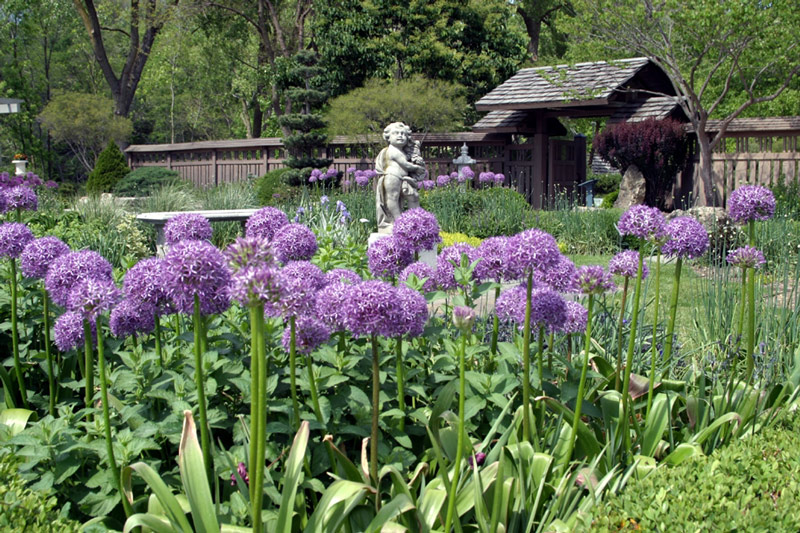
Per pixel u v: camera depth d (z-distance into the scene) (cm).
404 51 2455
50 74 4256
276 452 271
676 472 266
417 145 938
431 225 363
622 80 1806
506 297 306
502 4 2647
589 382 347
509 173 2092
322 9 2538
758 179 1677
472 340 325
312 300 265
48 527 232
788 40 1449
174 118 4878
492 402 317
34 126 3847
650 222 291
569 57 1858
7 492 240
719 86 2106
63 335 308
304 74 2050
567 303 329
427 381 326
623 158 1748
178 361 310
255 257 195
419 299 287
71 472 261
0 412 315
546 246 264
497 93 2023
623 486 271
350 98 2039
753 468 271
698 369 399
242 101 4400
